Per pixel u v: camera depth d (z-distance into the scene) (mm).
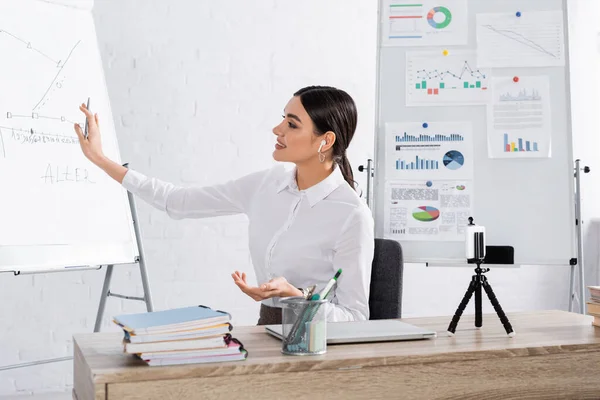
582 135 3678
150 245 3158
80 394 1362
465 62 2602
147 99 3150
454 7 2627
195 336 1214
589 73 3689
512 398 1393
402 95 2611
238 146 3273
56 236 2359
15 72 2404
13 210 2281
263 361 1235
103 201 2533
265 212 2043
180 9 3186
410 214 2557
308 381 1248
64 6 2609
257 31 3293
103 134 2592
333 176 1987
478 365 1367
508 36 2604
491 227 2525
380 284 2068
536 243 2514
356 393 1278
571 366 1434
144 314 1328
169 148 3182
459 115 2580
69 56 2568
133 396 1145
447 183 2555
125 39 3115
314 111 1894
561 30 2592
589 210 3689
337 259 1918
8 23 2428
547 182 2535
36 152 2389
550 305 3652
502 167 2549
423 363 1328
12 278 2943
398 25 2645
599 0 3703
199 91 3219
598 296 1619
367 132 3453
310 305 1296
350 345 1408
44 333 2992
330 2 3393
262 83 3305
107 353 1302
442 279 3553
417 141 2582
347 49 3418
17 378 2957
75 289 3041
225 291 3260
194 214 2148
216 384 1191
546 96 2564
